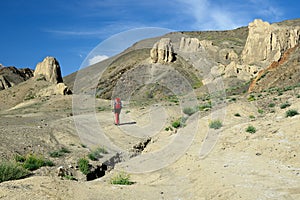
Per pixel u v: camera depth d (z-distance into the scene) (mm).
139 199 7852
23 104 44000
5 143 13297
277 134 12570
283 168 9148
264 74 41094
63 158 12273
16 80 96188
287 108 18000
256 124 15180
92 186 8578
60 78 63188
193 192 8195
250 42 95750
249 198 7023
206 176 9141
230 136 14023
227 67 66000
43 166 10938
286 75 36750
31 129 17547
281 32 94188
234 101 25531
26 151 12664
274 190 7391
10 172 9008
